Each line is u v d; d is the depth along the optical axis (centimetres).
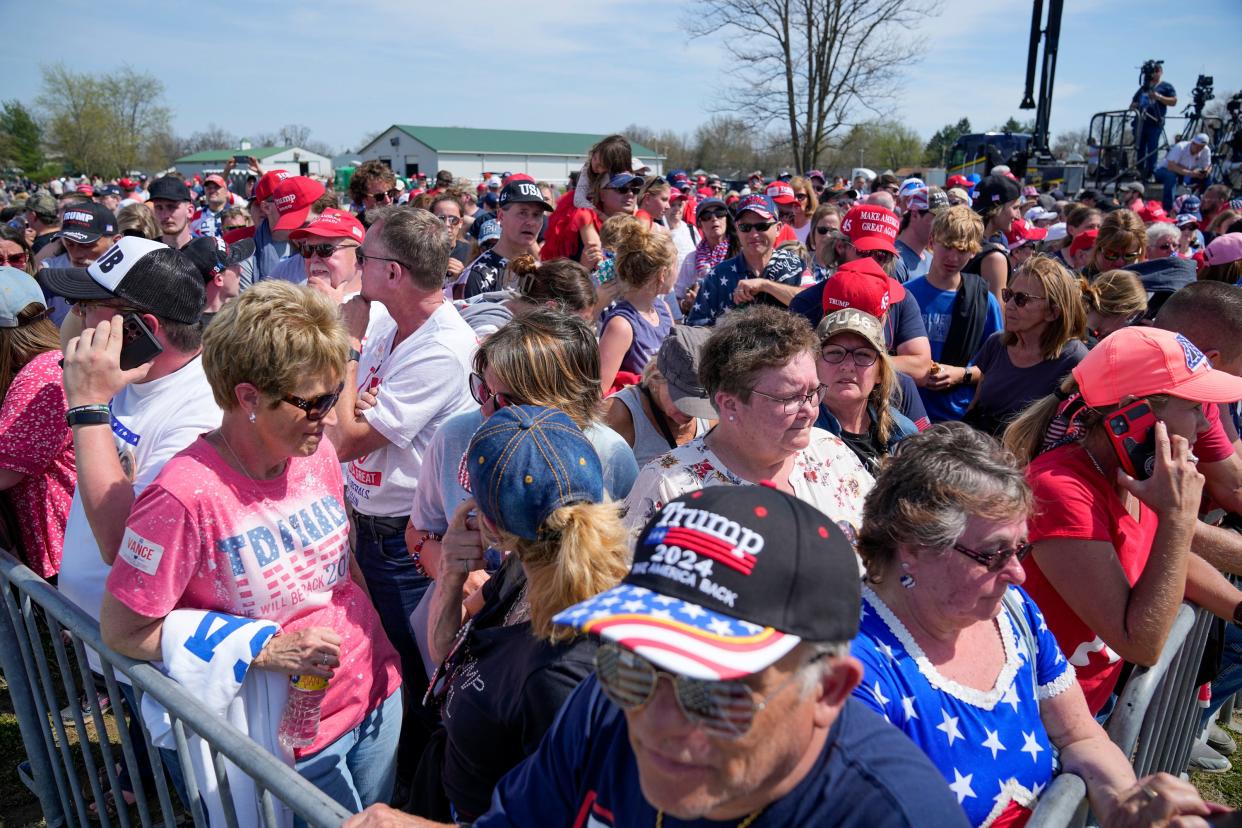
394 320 327
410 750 315
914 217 632
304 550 215
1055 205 1473
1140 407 218
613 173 601
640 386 320
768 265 546
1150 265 522
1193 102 1989
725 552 110
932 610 173
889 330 425
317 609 222
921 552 171
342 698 226
